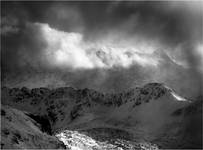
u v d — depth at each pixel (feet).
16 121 542.57
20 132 508.94
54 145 550.36
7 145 454.40
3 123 501.56
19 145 474.08
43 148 516.32
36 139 526.16
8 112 555.28
